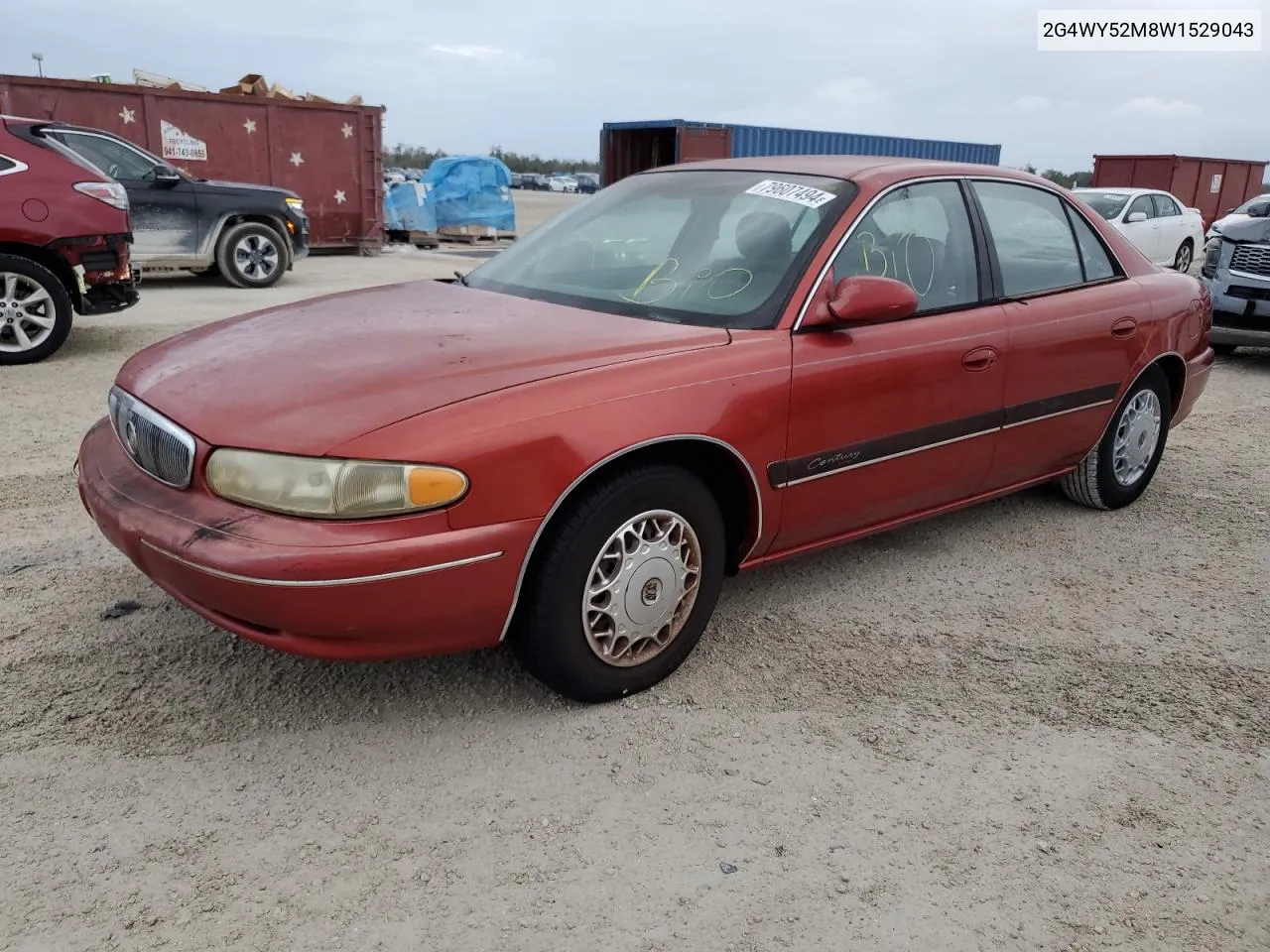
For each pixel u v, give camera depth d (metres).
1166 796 2.66
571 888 2.25
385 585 2.43
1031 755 2.82
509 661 3.22
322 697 2.99
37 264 7.41
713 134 20.91
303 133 16.88
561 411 2.63
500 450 2.52
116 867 2.27
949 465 3.73
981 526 4.61
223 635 3.32
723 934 2.13
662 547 2.92
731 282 3.32
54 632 3.30
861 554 4.21
